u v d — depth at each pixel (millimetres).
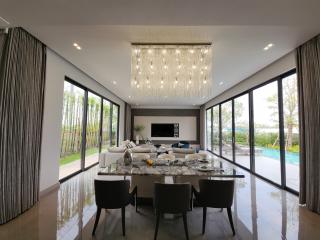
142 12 2262
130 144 6922
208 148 10625
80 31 3129
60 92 4336
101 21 2480
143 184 3365
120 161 3498
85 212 3016
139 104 11703
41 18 2412
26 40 3086
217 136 9070
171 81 5195
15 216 2820
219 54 4012
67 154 4988
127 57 4266
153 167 3004
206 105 10602
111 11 2244
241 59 4277
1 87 2662
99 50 3895
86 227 2564
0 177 2596
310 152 3119
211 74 5051
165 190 2268
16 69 2861
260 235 2410
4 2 2074
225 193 2439
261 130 5227
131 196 2635
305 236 2391
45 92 3781
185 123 11922
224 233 2449
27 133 3086
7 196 2686
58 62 4246
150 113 12000
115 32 3188
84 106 5836
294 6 2113
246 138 6117
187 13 2275
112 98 8414
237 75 5480
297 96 3512
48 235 2363
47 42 3516
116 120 9414
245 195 3812
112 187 2381
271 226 2629
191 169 2883
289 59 3918
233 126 7074
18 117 2887
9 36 2773
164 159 3467
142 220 2770
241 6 2129
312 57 3154
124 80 6227
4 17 2377
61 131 4395
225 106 8047
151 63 4410
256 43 3482
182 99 9250
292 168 4039
